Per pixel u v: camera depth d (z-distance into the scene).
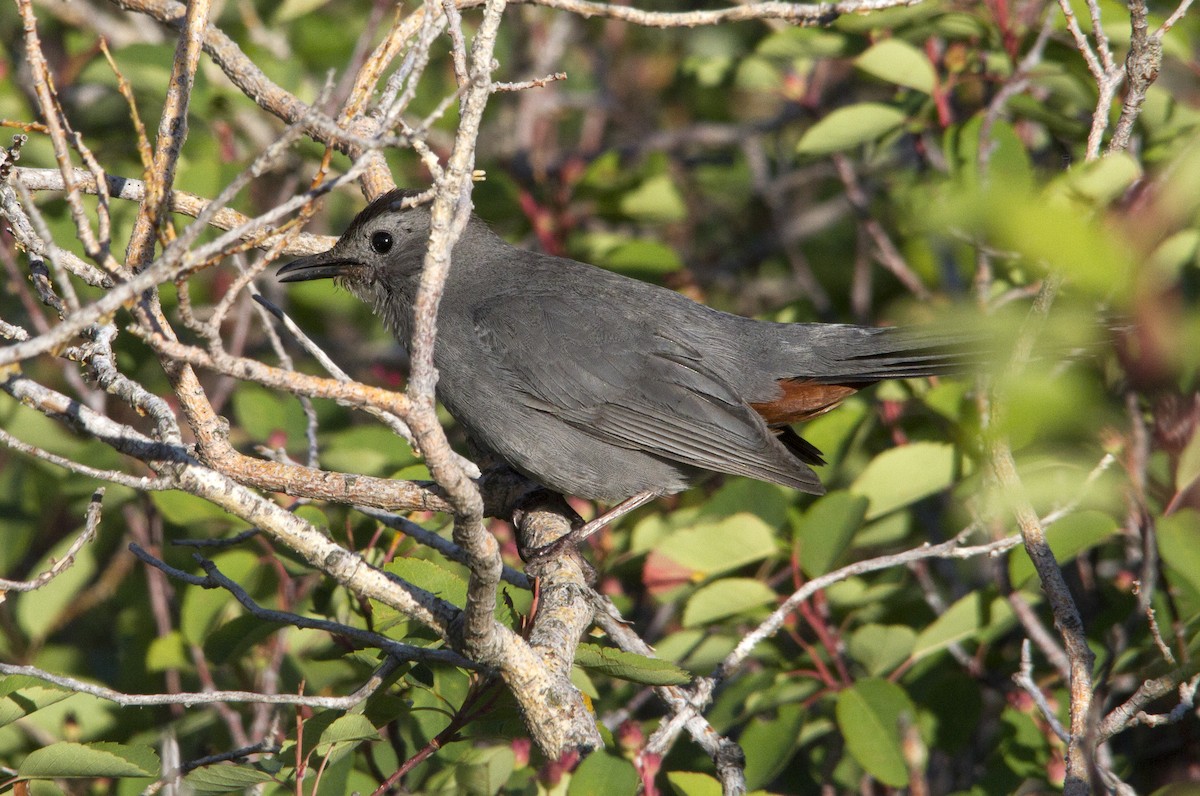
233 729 9.58
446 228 5.53
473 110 5.67
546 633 7.51
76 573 10.23
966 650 10.25
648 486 10.11
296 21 13.73
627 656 6.88
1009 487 7.39
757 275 14.98
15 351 4.81
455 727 7.28
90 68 11.30
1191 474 8.64
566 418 10.07
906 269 11.76
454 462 5.50
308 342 8.03
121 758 6.87
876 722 8.49
